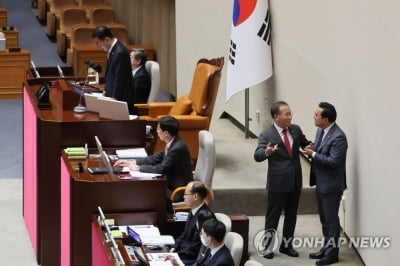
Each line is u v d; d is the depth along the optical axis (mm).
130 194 25297
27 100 32656
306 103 33250
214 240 22047
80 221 25250
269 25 36625
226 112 43000
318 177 27703
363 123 27344
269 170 28281
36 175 29500
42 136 28828
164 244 24047
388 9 24938
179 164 27422
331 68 30391
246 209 32312
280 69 36062
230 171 34156
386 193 25359
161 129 27547
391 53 24750
